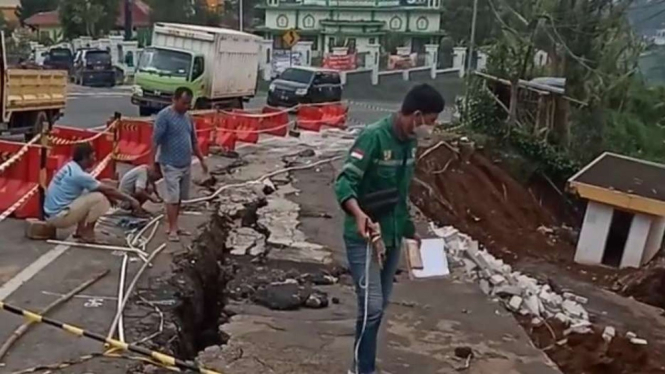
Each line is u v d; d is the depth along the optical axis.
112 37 58.34
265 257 10.62
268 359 6.92
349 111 40.41
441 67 61.06
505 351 7.55
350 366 6.85
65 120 26.27
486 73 27.89
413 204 17.12
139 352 5.99
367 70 52.84
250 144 22.80
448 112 41.34
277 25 63.47
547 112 27.36
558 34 26.42
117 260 9.44
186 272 9.14
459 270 10.15
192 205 12.90
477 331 8.03
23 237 10.25
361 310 6.05
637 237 17.80
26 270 8.88
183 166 10.50
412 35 63.12
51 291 8.20
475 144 24.55
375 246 5.62
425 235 11.74
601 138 26.94
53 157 11.84
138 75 29.72
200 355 6.95
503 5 29.22
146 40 58.03
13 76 19.34
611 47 27.66
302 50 54.12
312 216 13.29
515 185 23.33
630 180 18.77
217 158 19.20
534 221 22.20
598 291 14.88
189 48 30.34
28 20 75.69
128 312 7.72
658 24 32.47
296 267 10.13
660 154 27.02
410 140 5.70
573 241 20.27
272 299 8.50
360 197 5.76
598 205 17.97
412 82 54.53
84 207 10.03
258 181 16.09
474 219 20.00
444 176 21.12
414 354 7.31
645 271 15.76
